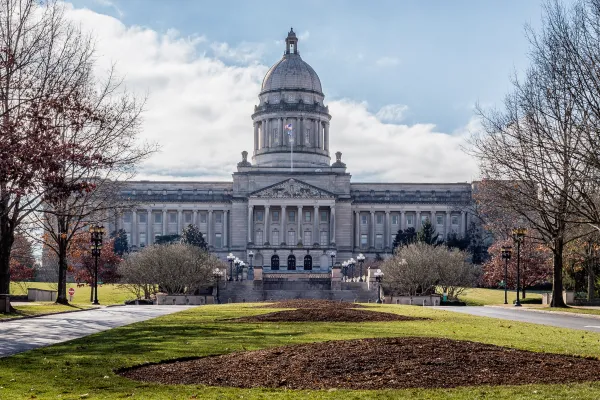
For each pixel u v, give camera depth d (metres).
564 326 43.69
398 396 17.92
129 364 23.33
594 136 51.25
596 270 90.44
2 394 18.52
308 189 196.62
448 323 41.47
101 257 113.00
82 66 52.44
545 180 54.78
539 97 54.06
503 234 118.56
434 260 97.06
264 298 109.69
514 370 21.28
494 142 64.19
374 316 45.62
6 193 38.66
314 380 20.34
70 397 18.09
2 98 39.66
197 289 100.06
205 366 22.83
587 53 49.84
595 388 18.56
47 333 36.81
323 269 193.50
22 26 46.56
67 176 59.28
